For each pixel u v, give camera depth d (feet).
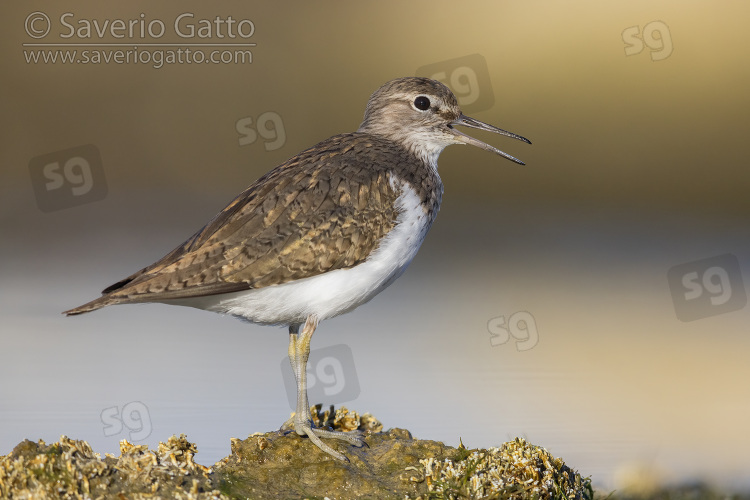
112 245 55.01
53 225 57.82
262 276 26.45
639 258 55.93
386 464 24.97
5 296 45.83
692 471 29.86
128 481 22.49
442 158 65.00
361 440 25.94
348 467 24.67
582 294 49.49
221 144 64.59
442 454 25.25
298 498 23.62
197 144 64.13
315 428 26.16
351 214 27.40
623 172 64.95
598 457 30.55
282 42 66.33
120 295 25.34
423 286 50.55
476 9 68.59
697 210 63.72
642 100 66.18
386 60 66.49
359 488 24.06
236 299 26.89
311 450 25.26
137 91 64.59
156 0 65.72
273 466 24.64
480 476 24.11
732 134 65.41
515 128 65.26
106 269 50.65
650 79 66.69
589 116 65.98
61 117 63.31
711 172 64.90
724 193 64.39
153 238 56.54
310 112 65.26
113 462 22.98
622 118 65.98
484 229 60.64
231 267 26.25
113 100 64.18
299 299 27.02
